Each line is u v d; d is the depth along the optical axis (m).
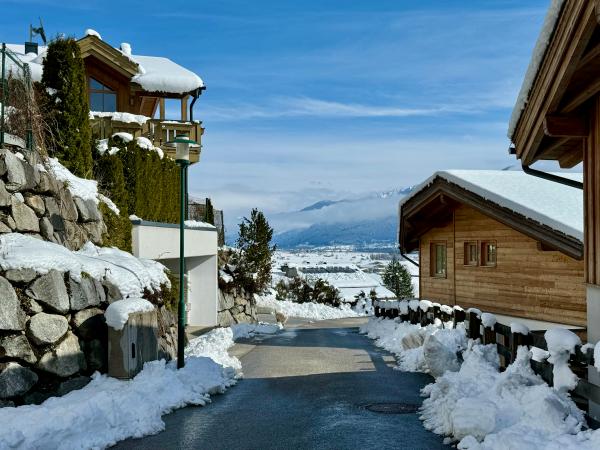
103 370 9.56
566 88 7.32
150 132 23.84
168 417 8.52
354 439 7.23
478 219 17.52
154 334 10.98
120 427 7.54
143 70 25.02
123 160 16.59
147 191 17.61
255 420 8.27
